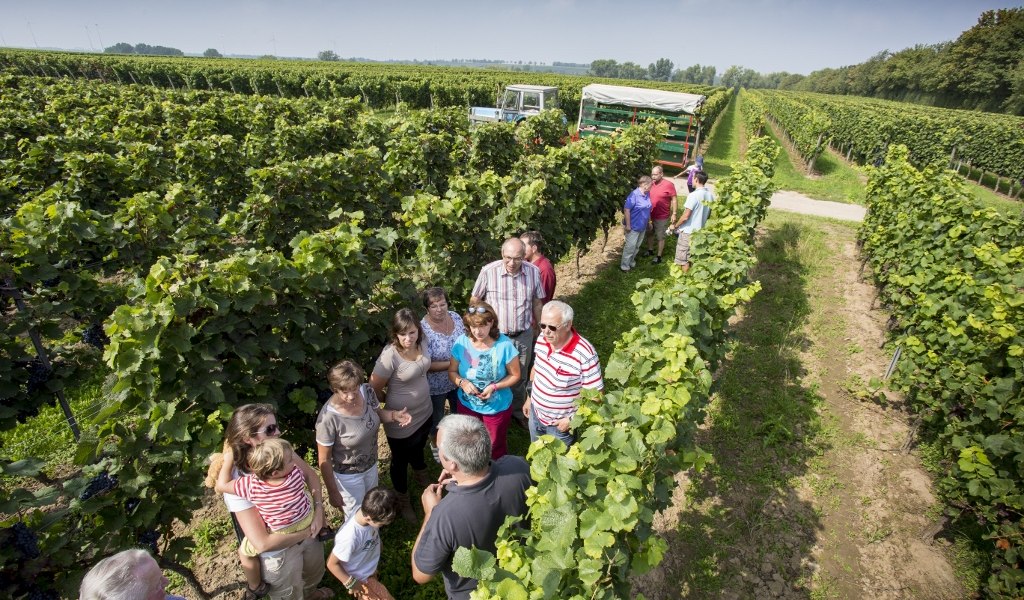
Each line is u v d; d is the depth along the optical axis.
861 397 6.38
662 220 9.89
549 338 3.85
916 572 4.25
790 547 4.42
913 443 5.59
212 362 3.38
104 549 2.98
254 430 2.93
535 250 5.45
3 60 47.25
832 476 5.17
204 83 43.28
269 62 69.88
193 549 4.21
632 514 2.52
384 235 5.35
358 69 56.06
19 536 2.53
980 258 5.68
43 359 4.62
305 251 4.21
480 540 2.67
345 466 3.61
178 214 5.91
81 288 4.92
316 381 4.19
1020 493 3.82
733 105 65.25
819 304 8.84
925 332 5.60
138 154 8.44
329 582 3.97
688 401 3.37
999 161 19.19
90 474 3.08
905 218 7.55
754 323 8.19
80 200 7.32
